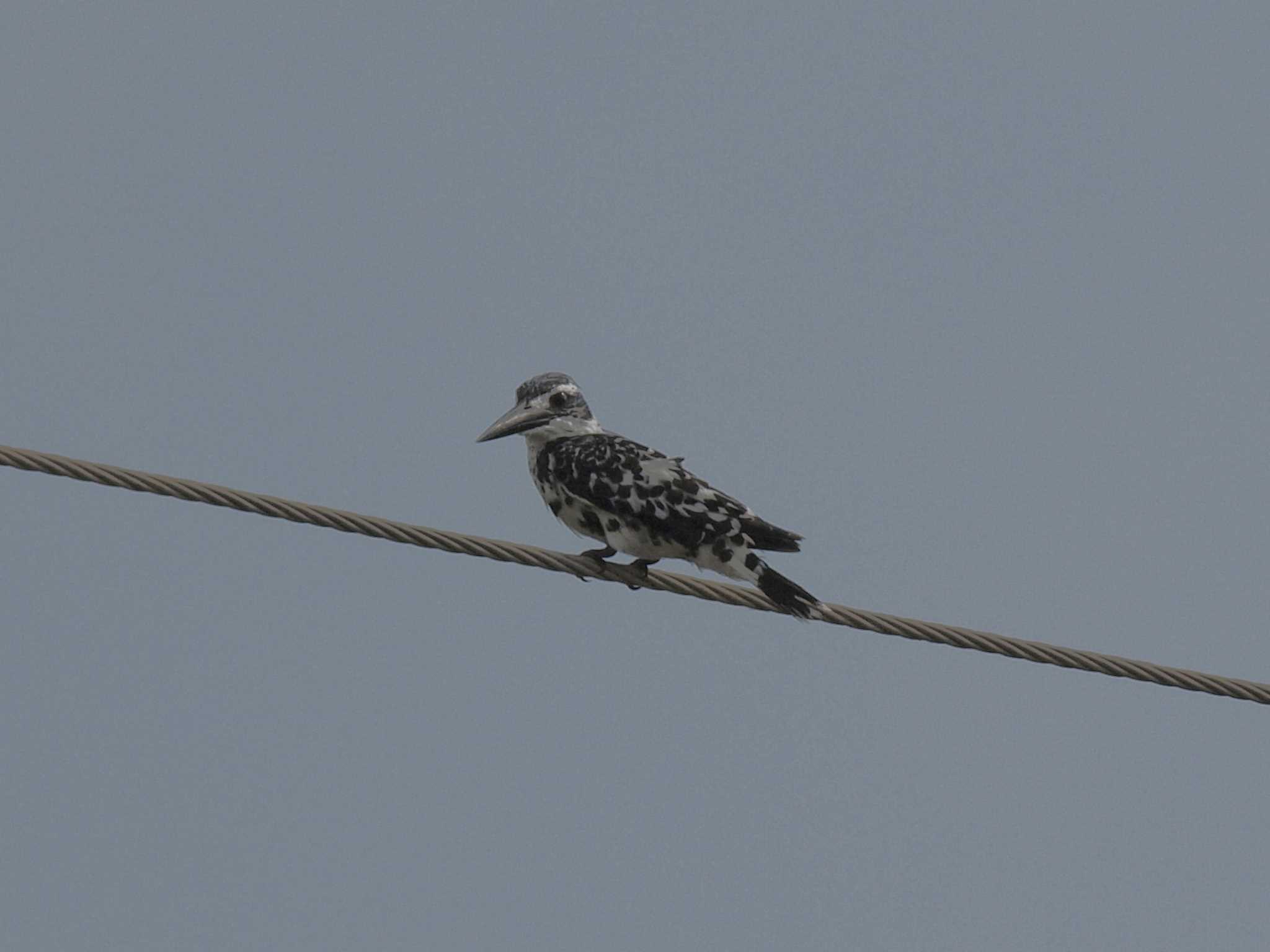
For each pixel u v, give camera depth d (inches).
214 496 536.1
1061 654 578.9
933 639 573.3
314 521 545.3
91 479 528.4
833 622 568.4
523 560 568.7
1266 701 589.6
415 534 554.6
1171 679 583.8
